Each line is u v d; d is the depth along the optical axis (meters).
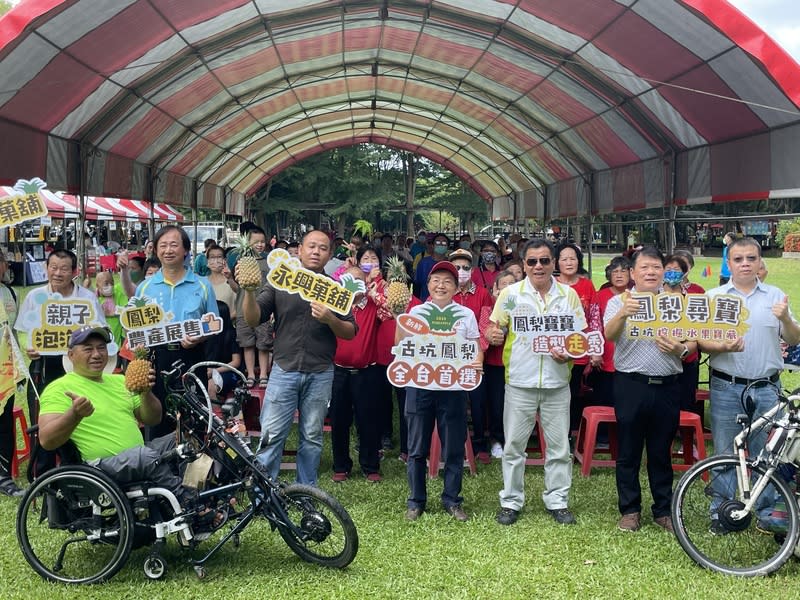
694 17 6.26
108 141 10.27
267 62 11.17
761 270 5.40
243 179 23.89
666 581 4.04
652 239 15.98
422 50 11.50
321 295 4.65
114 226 33.88
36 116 7.77
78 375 4.19
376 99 16.67
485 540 4.64
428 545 4.56
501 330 5.04
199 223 32.47
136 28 7.33
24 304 5.30
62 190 8.86
